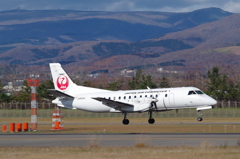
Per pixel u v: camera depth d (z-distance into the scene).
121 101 131.25
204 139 90.94
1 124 162.62
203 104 126.44
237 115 186.75
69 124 153.38
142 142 82.25
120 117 193.12
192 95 126.88
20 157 70.00
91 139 87.50
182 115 189.62
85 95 140.00
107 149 77.25
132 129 123.00
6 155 72.31
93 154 71.31
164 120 166.75
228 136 96.50
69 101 141.62
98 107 137.75
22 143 90.44
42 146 84.69
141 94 130.12
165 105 128.25
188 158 66.19
